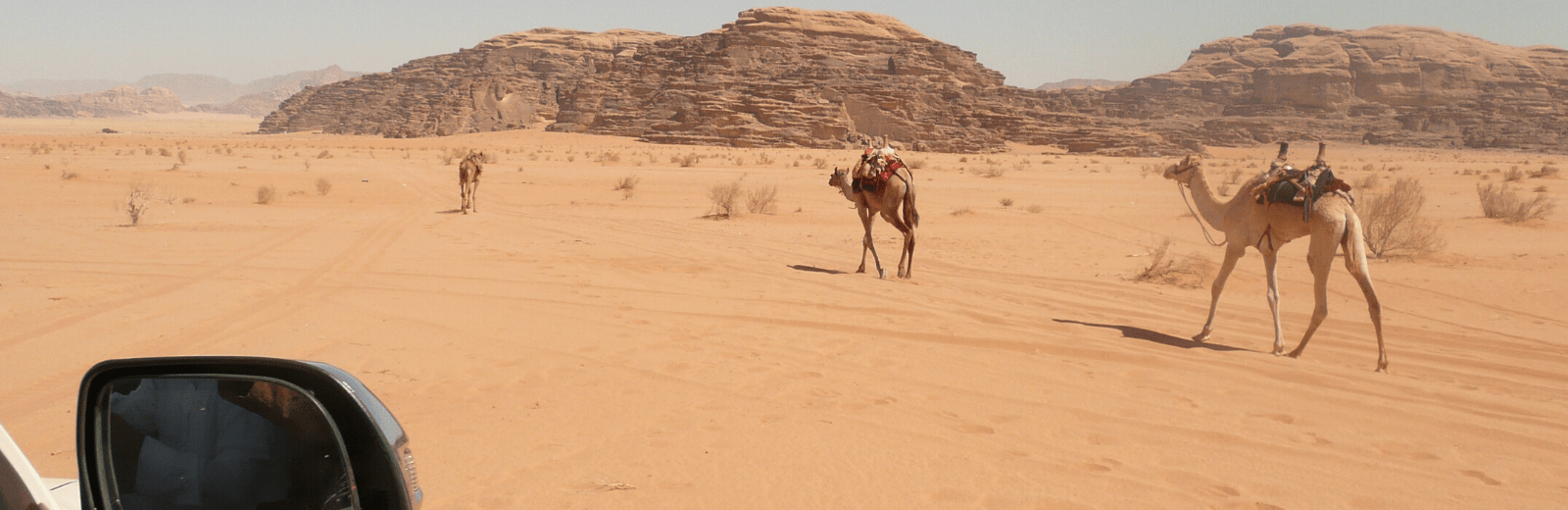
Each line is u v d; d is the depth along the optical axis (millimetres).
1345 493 4969
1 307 10133
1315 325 8914
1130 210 30375
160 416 1795
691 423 6074
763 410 6422
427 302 10953
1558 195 39938
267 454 1769
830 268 15234
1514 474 5414
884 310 10867
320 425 1745
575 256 15852
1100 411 6582
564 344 8617
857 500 4703
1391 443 5977
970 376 7633
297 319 9797
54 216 22578
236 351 8156
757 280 13430
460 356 8055
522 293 11711
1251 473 5285
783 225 23844
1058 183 50594
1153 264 15094
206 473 1775
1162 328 10469
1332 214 8641
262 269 13734
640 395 6773
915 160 95875
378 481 1741
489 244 17594
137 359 1790
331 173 48312
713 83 184250
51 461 5102
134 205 21688
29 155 63719
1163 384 7496
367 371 7488
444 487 4766
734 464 5242
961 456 5465
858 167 14359
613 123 184125
